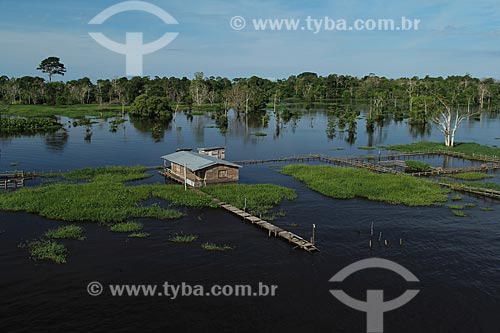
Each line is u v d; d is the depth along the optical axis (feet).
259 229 157.38
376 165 273.13
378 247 143.84
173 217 165.89
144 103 561.84
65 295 109.81
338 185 214.48
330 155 319.68
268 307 106.52
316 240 148.87
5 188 201.05
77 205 171.22
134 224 156.66
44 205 171.53
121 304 106.42
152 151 323.16
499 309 107.55
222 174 215.51
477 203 196.03
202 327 98.22
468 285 119.34
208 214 171.94
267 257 134.41
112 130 433.48
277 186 212.02
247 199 187.32
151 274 122.11
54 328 96.58
